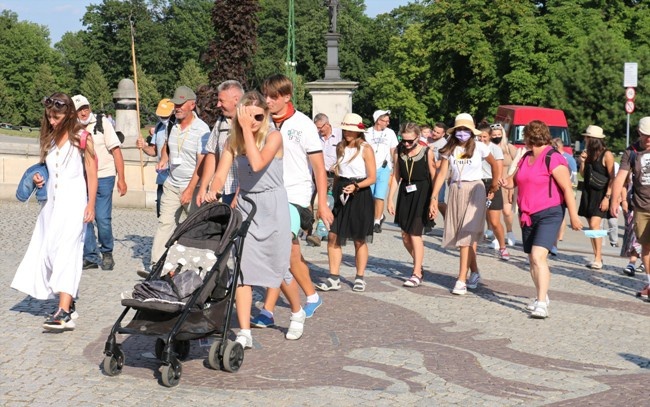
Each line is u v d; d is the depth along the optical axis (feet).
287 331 28.63
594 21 195.93
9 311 30.45
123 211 64.75
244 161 24.95
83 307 31.27
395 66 290.56
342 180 35.96
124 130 75.82
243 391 22.00
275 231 25.08
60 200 27.63
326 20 358.64
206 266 23.58
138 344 26.35
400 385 22.99
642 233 37.27
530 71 198.49
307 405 21.03
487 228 54.54
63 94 27.91
